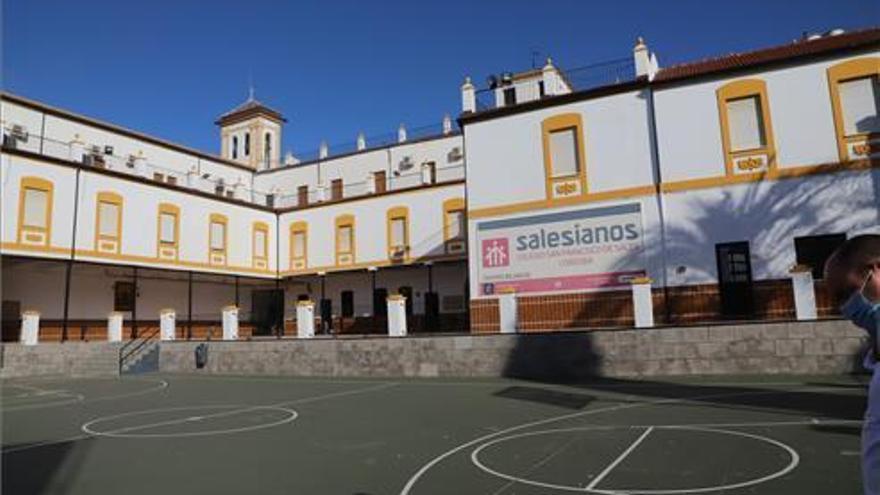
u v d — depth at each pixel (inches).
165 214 1337.4
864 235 92.4
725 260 773.9
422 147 1596.9
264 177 1818.4
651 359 625.3
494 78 1449.3
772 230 748.6
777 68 769.6
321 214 1563.7
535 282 864.9
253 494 266.4
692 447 319.3
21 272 1198.9
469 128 939.3
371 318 1519.4
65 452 373.4
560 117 878.4
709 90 798.5
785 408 418.9
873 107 727.7
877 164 715.4
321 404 545.6
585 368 650.8
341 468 306.2
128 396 673.0
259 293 1697.8
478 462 308.0
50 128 1333.7
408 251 1434.5
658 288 791.1
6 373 943.0
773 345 585.3
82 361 1016.2
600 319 820.0
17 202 1082.1
